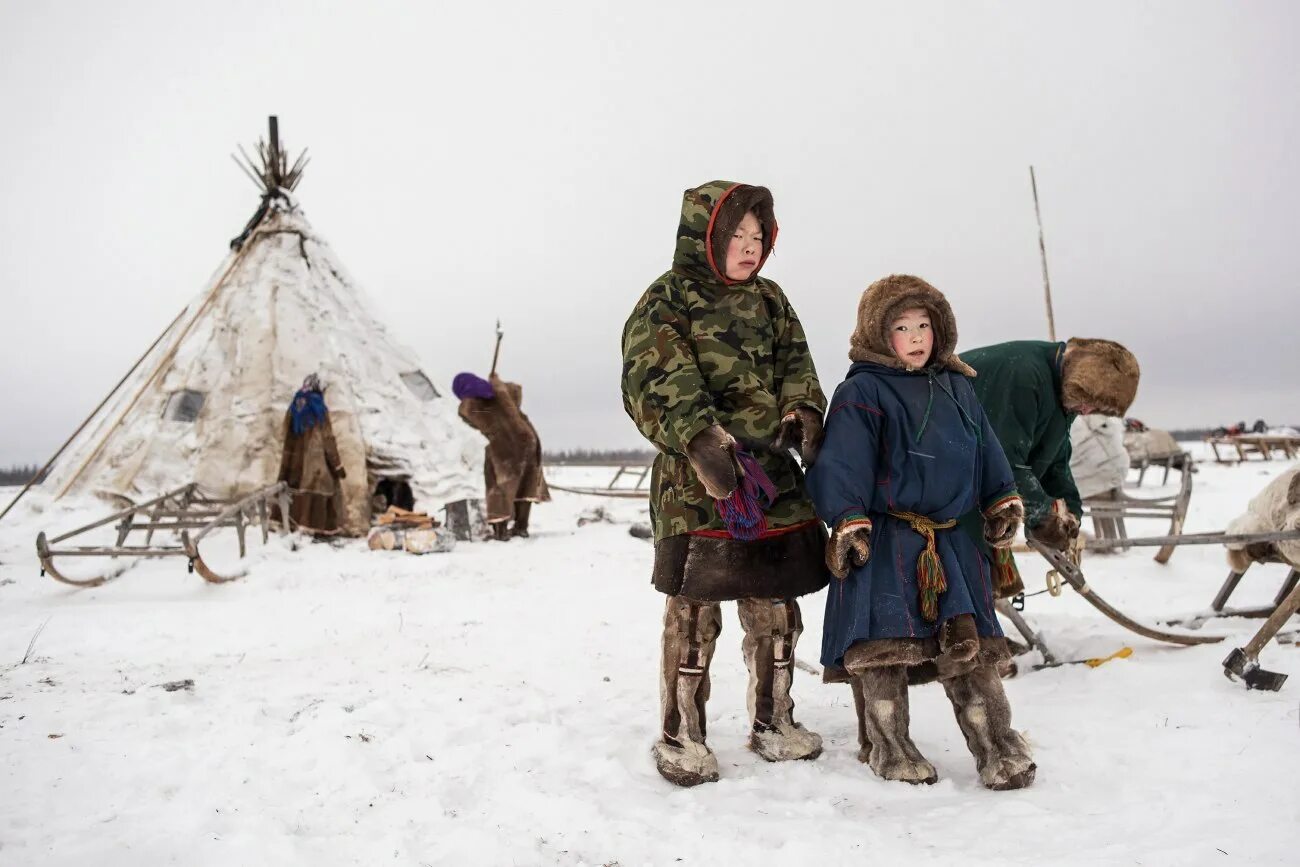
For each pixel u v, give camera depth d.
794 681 4.66
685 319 3.41
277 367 12.72
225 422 12.27
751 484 3.16
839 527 3.10
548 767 3.32
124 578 8.77
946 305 3.27
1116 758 3.23
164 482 12.03
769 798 3.07
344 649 5.55
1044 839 2.63
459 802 2.99
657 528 3.43
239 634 6.13
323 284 14.42
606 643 5.72
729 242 3.35
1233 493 15.56
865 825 2.77
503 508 11.91
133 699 3.99
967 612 3.12
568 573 8.89
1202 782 2.95
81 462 12.52
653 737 3.69
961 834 2.69
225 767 3.17
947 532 3.26
